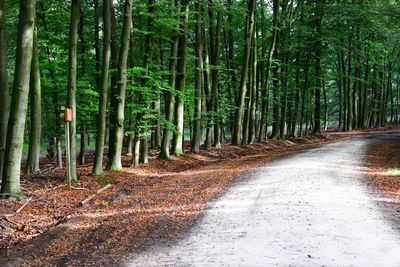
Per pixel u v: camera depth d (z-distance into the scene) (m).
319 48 36.97
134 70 17.22
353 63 43.88
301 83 39.53
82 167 19.28
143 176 16.94
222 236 8.30
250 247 7.54
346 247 7.40
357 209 10.30
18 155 11.23
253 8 28.89
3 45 13.59
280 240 7.88
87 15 23.16
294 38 35.34
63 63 19.91
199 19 23.97
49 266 6.93
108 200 12.32
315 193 12.05
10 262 6.95
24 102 11.08
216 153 25.88
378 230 8.51
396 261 6.70
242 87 29.62
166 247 7.73
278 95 35.44
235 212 10.20
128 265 6.86
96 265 6.91
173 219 9.77
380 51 42.19
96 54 22.44
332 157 21.06
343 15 33.75
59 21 21.22
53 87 18.83
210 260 6.93
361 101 49.78
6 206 10.47
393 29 31.91
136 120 18.72
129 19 16.55
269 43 35.38
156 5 18.39
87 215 10.37
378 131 45.12
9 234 8.60
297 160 19.70
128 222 9.60
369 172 16.91
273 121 36.91
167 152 21.91
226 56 33.97
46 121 21.17
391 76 58.19
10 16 19.12
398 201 11.41
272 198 11.55
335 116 69.62
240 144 30.16
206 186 14.21
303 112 39.41
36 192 12.46
